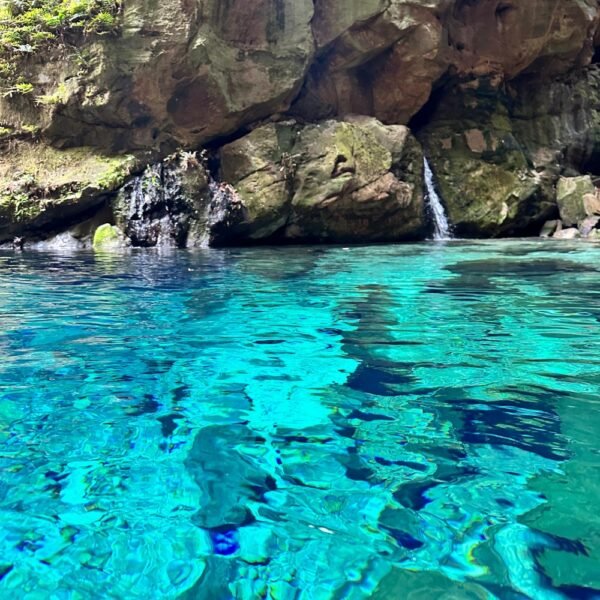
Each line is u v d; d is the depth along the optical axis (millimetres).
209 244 9562
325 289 4824
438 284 5094
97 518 1408
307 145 10453
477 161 12523
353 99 11938
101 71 9367
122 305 4148
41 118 9852
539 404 2186
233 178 10172
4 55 9750
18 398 2258
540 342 3094
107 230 9305
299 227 10359
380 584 1163
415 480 1599
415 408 2154
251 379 2502
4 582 1182
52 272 5953
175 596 1142
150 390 2361
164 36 9281
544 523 1379
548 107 13711
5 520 1406
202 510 1448
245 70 10031
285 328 3445
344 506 1464
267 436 1907
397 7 10680
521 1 11859
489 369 2623
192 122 10109
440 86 12695
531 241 10297
